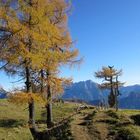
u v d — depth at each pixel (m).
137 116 22.73
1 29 25.53
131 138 19.53
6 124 28.94
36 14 25.53
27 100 25.75
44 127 28.66
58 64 28.97
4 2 25.50
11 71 26.14
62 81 29.31
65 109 41.31
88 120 22.34
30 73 27.05
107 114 23.17
